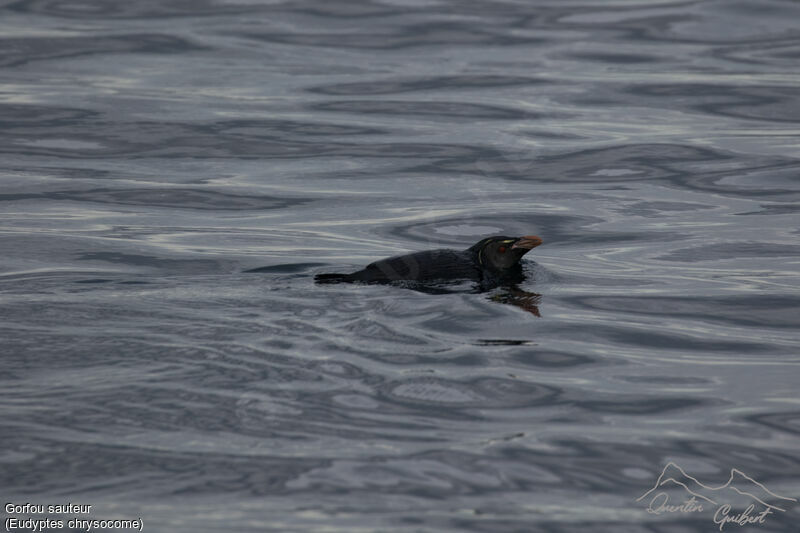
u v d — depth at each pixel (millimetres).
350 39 80812
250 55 75875
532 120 62531
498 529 19906
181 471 21609
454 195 50469
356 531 19594
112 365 27016
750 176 52844
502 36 81625
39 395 25016
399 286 34875
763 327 32875
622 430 24609
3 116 61031
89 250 41094
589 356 29594
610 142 58406
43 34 78625
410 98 67062
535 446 23438
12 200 48188
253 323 30609
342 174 53594
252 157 56031
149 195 49719
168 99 65375
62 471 21469
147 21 83875
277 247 42219
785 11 86562
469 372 27656
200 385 25828
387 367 27594
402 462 22359
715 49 77812
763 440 24344
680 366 29203
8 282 35781
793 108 64375
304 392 25672
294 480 21391
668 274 38812
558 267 39594
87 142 57375
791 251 41750
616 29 83562
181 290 34438
